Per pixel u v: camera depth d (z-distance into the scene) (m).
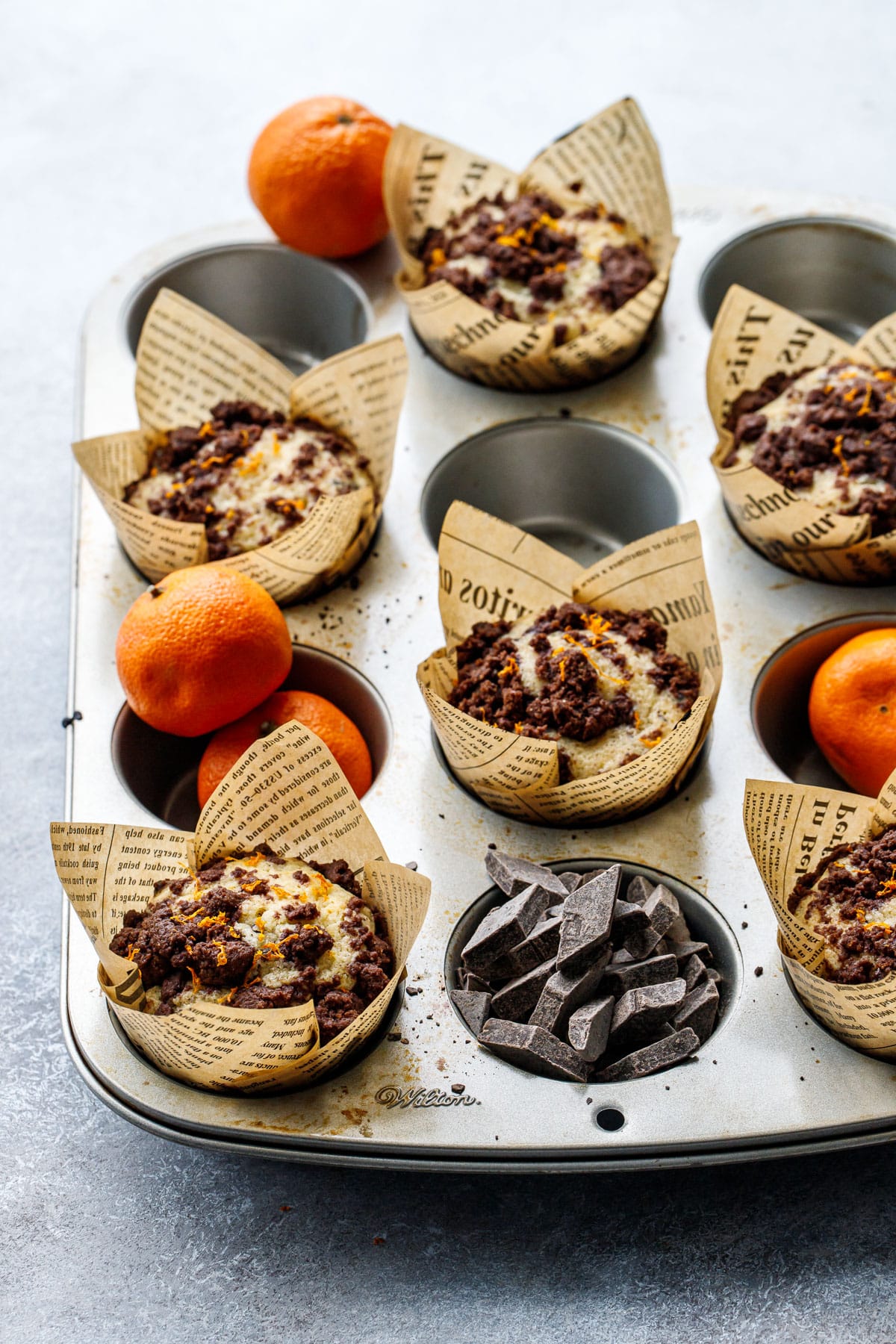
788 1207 0.50
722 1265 0.49
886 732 0.54
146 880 0.50
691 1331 0.48
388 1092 0.49
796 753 0.59
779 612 0.58
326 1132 0.48
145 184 0.77
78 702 0.57
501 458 0.64
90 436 0.63
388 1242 0.50
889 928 0.49
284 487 0.58
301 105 0.66
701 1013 0.49
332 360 0.59
